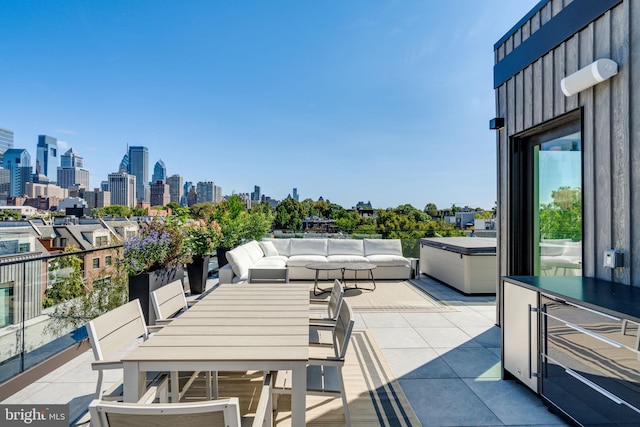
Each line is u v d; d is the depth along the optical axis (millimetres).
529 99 3328
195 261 5801
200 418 912
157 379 1752
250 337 1670
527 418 2139
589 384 1810
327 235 8516
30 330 2840
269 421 1698
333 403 2318
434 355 3162
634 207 2168
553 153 3328
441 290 6062
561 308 2018
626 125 2215
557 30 2850
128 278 3980
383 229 8562
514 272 3787
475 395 2430
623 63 2230
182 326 1838
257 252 6852
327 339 2844
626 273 2227
